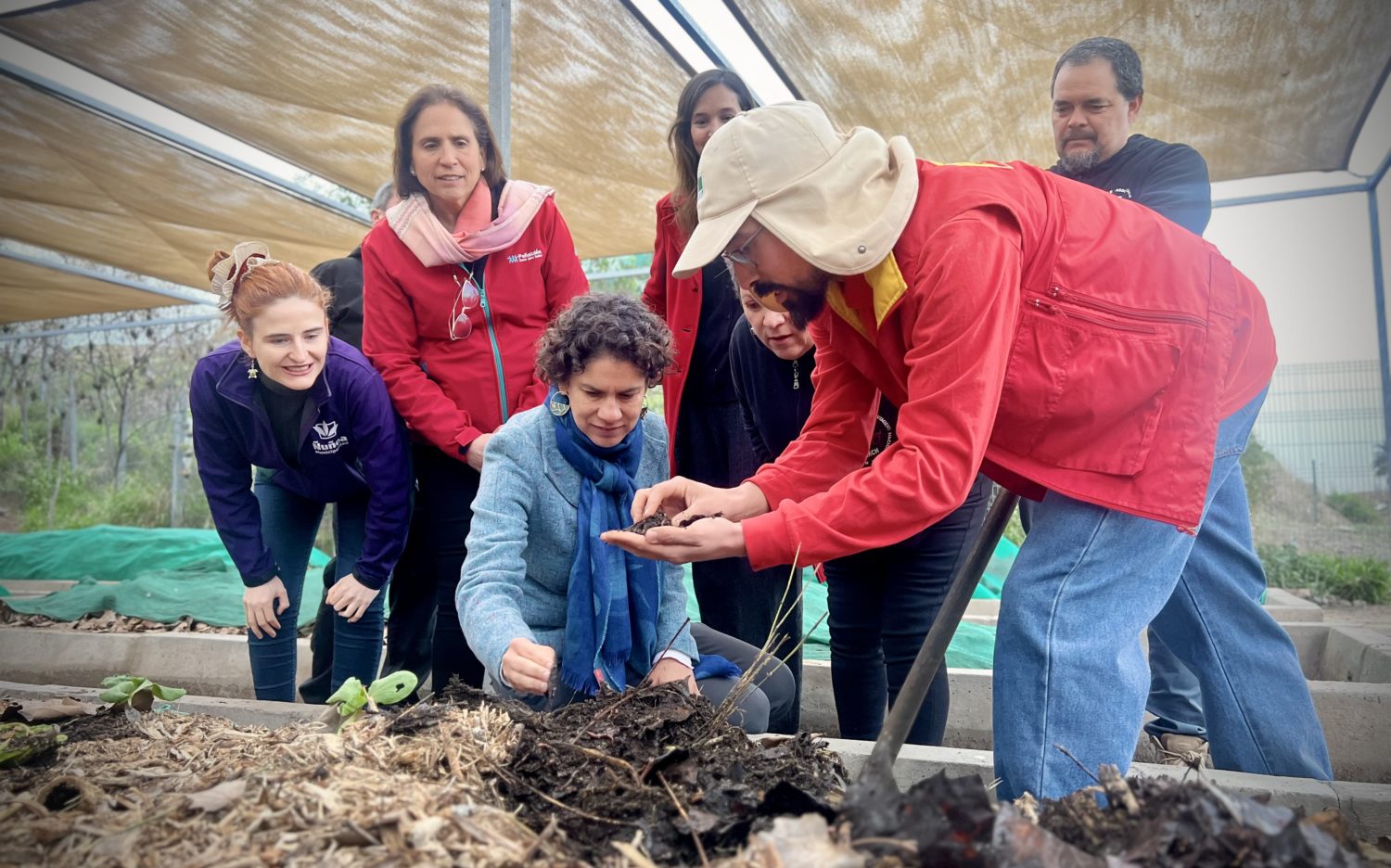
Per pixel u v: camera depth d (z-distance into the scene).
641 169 7.15
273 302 2.81
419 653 3.55
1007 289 1.65
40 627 5.76
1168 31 4.94
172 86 6.22
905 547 2.63
